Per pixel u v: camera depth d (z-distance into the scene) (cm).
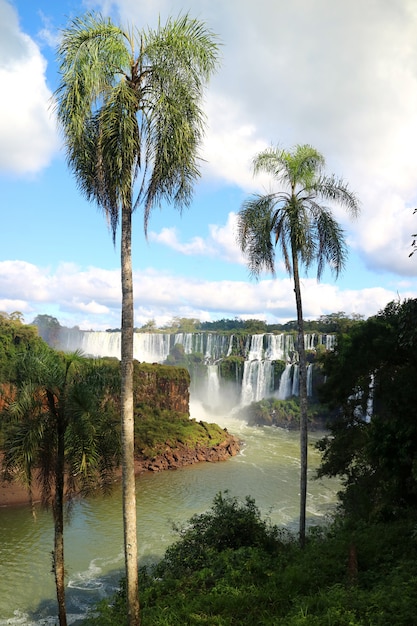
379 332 2158
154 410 6850
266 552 1722
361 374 2292
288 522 3500
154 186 1064
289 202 1739
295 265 1777
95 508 3781
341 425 2647
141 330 15188
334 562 1386
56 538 1459
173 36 996
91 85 983
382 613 954
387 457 1830
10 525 3359
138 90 1039
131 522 1029
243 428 8300
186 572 1653
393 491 1884
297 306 1783
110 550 2983
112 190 1051
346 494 2542
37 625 2123
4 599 2352
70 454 1472
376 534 1584
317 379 8756
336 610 1002
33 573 2638
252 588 1302
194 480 4825
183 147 1025
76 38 988
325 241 1742
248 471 5238
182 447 5744
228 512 1942
